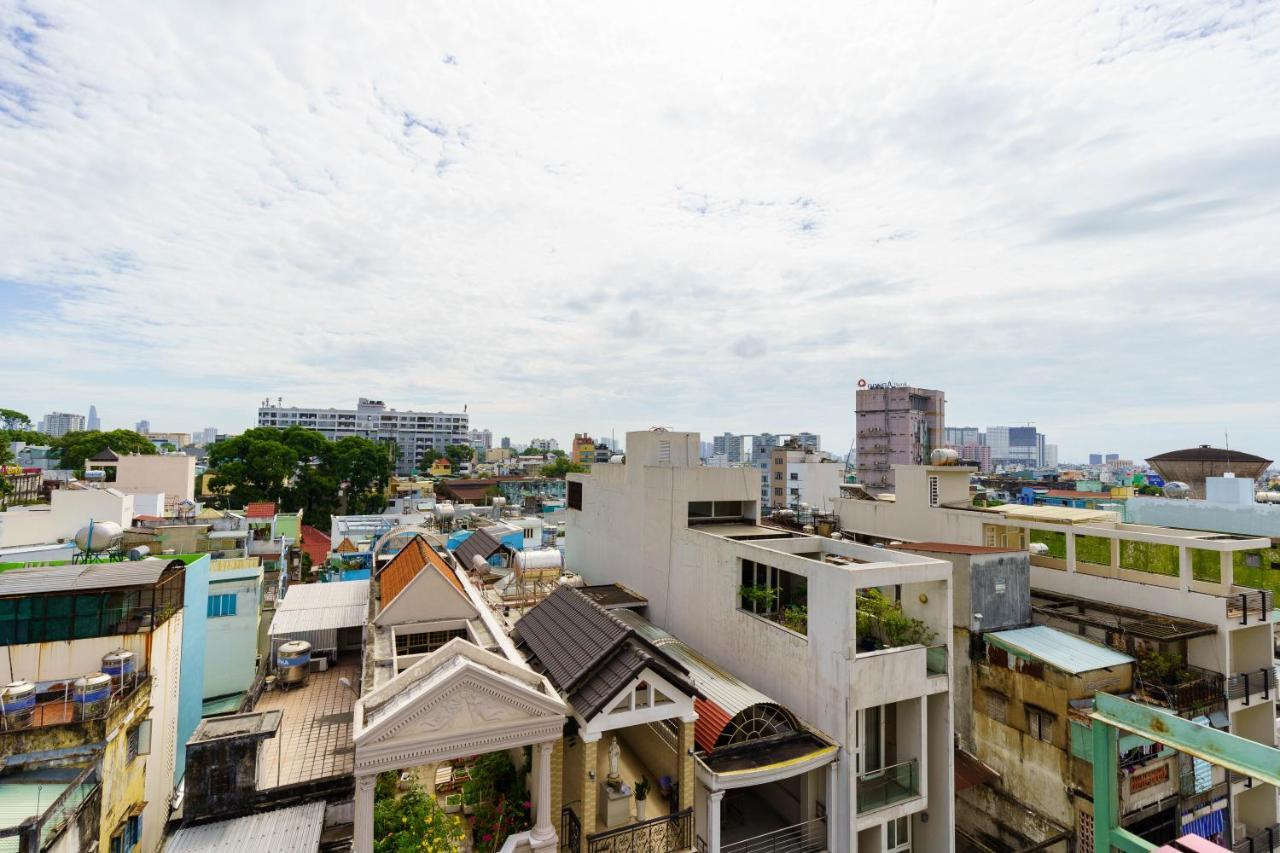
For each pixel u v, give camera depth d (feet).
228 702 80.23
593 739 39.63
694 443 89.15
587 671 42.45
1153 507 102.68
